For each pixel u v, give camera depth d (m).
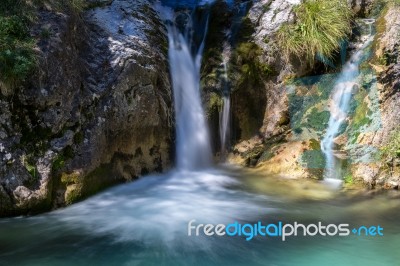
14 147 4.82
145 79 6.12
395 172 5.84
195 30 7.77
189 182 6.22
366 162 6.07
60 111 5.14
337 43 7.16
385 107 6.30
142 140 6.16
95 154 5.42
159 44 7.03
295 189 5.90
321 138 6.66
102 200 5.43
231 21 7.73
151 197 5.60
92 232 4.60
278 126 7.13
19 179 4.78
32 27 5.14
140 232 4.62
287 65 7.18
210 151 7.02
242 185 6.10
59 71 5.16
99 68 5.89
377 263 4.04
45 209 5.00
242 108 7.21
